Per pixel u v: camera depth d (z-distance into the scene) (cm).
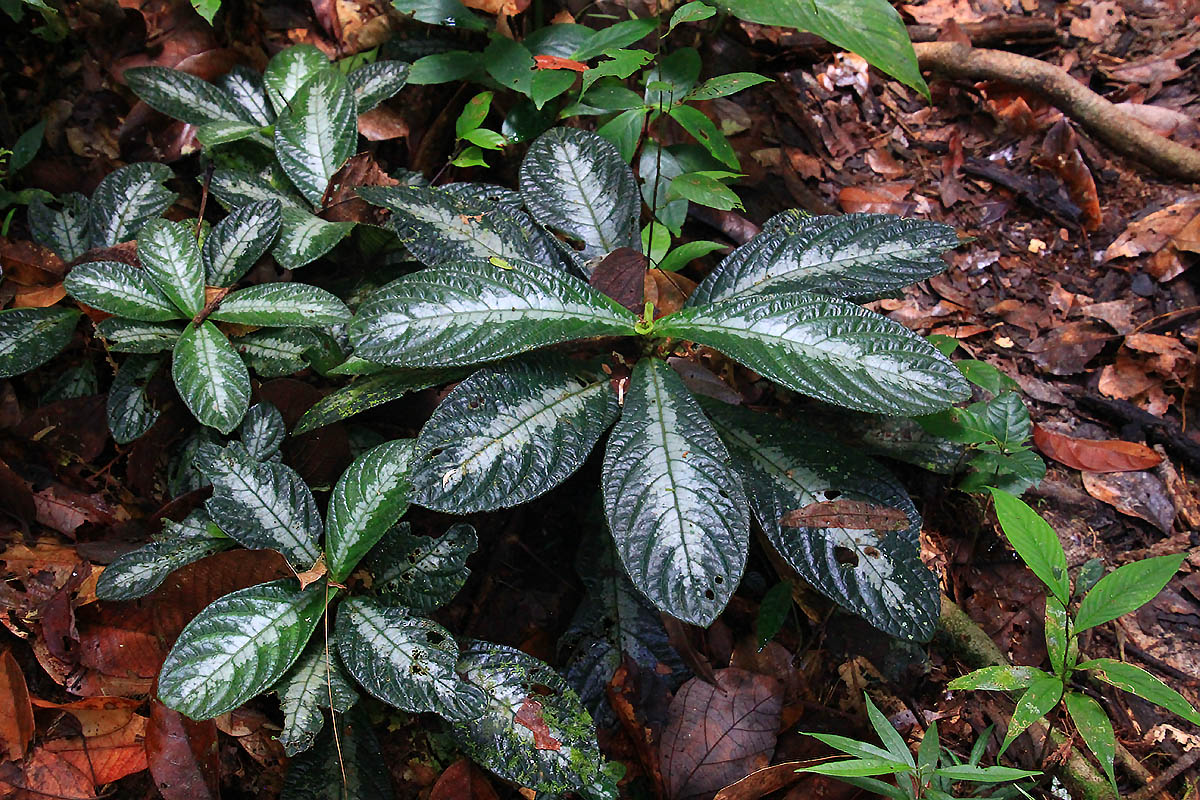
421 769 103
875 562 101
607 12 128
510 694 98
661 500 97
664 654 106
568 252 108
